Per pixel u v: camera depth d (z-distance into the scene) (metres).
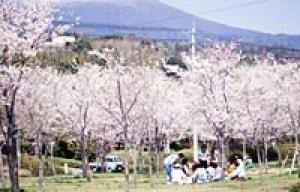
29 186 32.81
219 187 28.95
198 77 34.75
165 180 36.41
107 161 52.62
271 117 36.44
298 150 45.28
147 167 51.28
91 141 46.25
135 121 35.31
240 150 55.72
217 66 34.78
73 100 37.28
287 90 40.19
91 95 33.66
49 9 20.28
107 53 34.19
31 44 19.72
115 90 29.75
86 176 38.69
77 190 29.36
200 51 40.41
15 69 19.16
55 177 41.47
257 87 34.91
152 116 37.91
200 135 45.75
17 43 19.22
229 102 34.19
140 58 40.28
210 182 33.19
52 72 33.66
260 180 31.19
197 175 34.66
